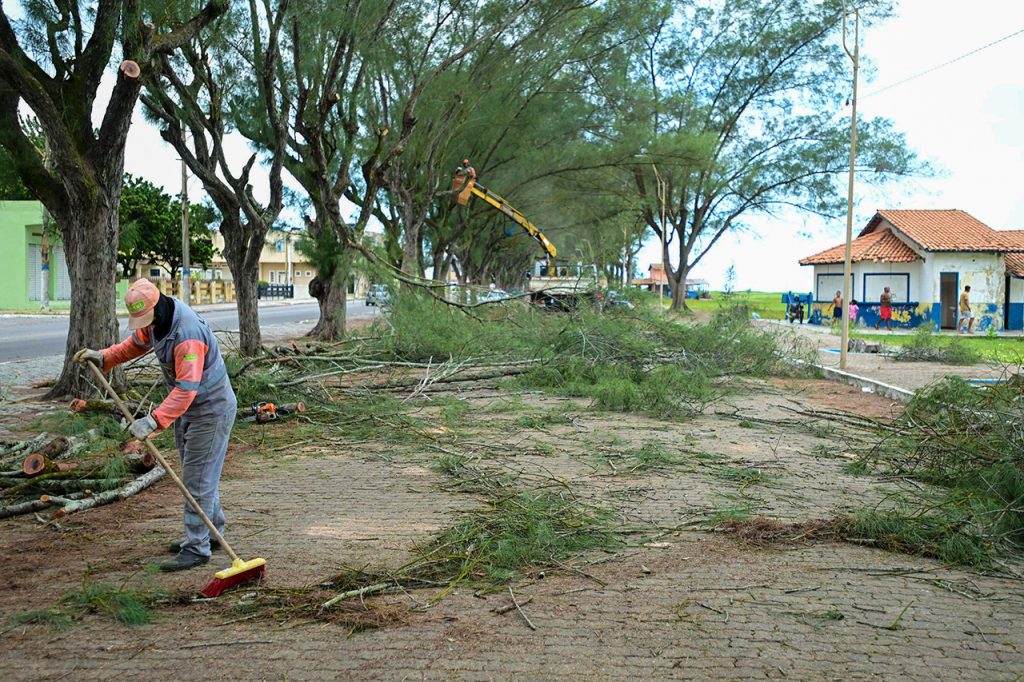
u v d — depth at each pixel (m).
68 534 5.50
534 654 3.70
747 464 7.92
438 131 22.92
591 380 13.66
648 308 17.22
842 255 36.44
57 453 7.26
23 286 40.75
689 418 10.98
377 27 16.70
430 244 34.22
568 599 4.38
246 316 16.30
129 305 4.57
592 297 17.38
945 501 6.05
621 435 9.55
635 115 27.56
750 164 39.69
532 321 17.45
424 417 10.55
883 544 5.37
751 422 10.42
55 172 11.70
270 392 10.77
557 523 5.67
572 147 27.41
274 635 3.89
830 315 37.03
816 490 6.89
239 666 3.56
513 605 4.29
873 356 21.11
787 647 3.81
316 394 11.06
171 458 7.64
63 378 11.41
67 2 10.81
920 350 19.61
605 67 26.58
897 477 7.37
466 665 3.58
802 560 5.07
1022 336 28.84
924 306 33.81
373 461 8.04
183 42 11.20
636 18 22.91
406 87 22.31
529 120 26.50
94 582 4.54
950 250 32.91
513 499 6.32
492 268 52.88
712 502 6.42
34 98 10.07
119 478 6.76
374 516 5.98
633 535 5.55
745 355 16.34
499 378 14.50
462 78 22.20
